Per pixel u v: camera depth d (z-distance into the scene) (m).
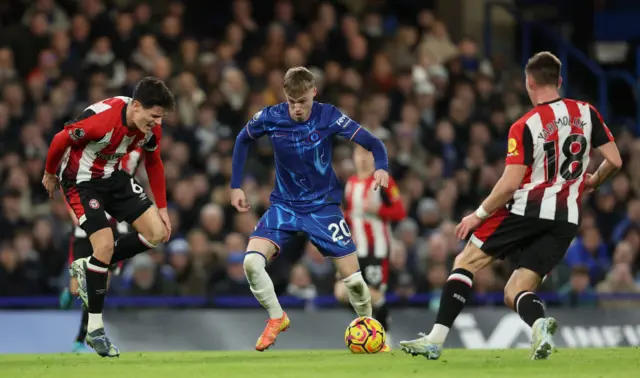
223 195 43.00
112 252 22.92
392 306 39.03
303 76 23.56
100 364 21.45
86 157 22.83
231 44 51.78
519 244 20.95
